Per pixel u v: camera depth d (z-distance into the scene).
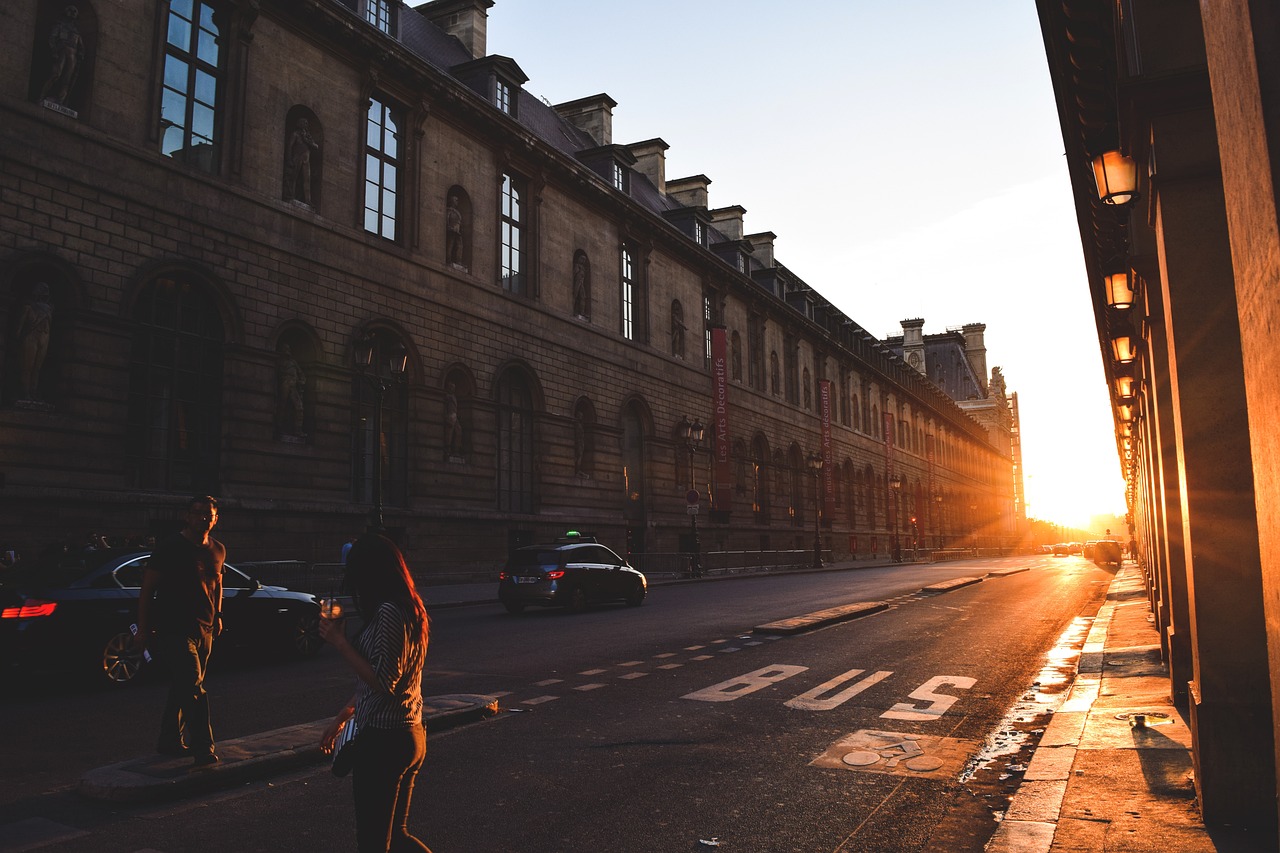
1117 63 7.28
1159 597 11.59
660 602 23.75
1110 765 6.28
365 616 3.73
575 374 37.06
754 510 52.47
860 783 6.42
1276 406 2.02
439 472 29.17
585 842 5.19
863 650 13.62
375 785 3.55
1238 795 4.95
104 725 8.41
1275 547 2.09
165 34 21.91
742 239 57.69
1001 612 19.98
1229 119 2.30
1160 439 8.17
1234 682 5.02
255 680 10.99
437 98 30.38
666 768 6.82
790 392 60.31
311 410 24.94
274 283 24.05
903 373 88.50
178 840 5.21
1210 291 5.21
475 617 19.36
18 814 5.69
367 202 28.00
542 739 7.78
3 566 17.30
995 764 6.96
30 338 18.59
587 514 36.75
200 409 22.16
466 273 31.25
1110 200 6.27
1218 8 2.34
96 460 19.41
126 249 20.52
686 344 47.06
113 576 10.82
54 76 19.52
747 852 5.03
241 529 22.41
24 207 18.64
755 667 11.93
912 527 85.25
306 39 25.94
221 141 23.42
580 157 41.91
